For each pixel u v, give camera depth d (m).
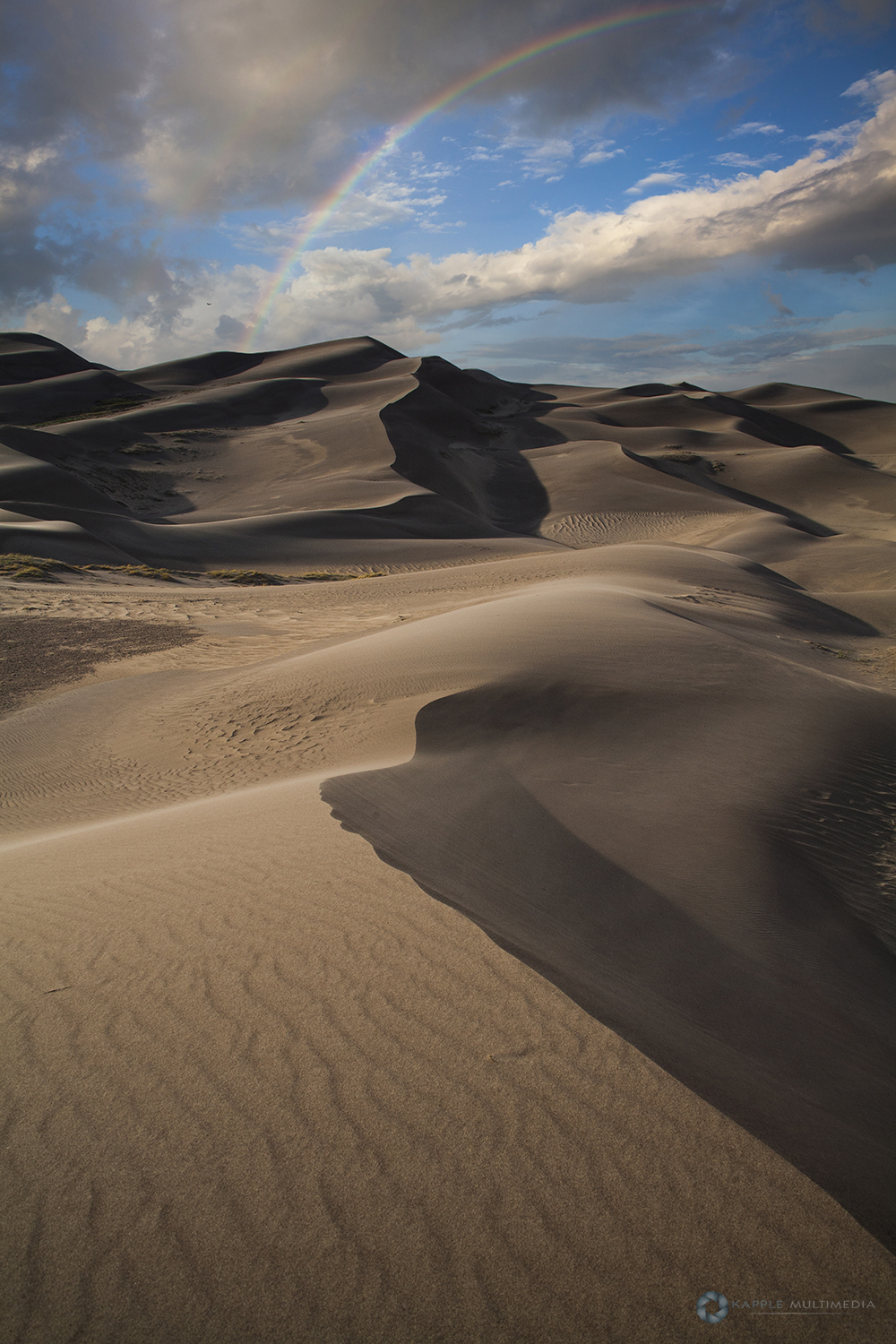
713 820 5.19
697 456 79.19
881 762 7.02
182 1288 1.66
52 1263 1.72
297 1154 1.97
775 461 75.50
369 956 2.90
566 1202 1.83
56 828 6.89
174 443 77.81
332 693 9.80
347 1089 2.19
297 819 4.68
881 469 88.56
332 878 3.66
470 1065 2.28
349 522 48.75
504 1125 2.05
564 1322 1.58
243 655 15.21
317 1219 1.80
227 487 67.44
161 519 56.53
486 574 26.61
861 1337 1.54
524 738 6.79
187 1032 2.49
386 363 148.12
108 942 3.19
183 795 7.44
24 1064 2.37
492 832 4.65
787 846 5.00
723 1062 2.51
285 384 109.25
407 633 12.15
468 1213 1.80
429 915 3.22
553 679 8.20
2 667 14.30
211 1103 2.16
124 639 17.11
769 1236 1.76
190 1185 1.89
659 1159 1.95
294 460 72.56
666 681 8.34
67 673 13.96
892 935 4.21
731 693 8.18
